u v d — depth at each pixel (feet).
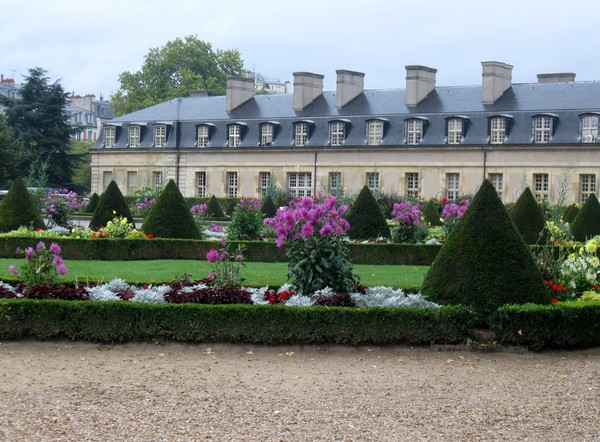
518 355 57.62
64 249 107.65
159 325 58.59
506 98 228.43
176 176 265.75
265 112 258.37
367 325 58.39
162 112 273.54
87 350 57.16
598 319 60.13
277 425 39.88
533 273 61.52
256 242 110.11
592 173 211.61
